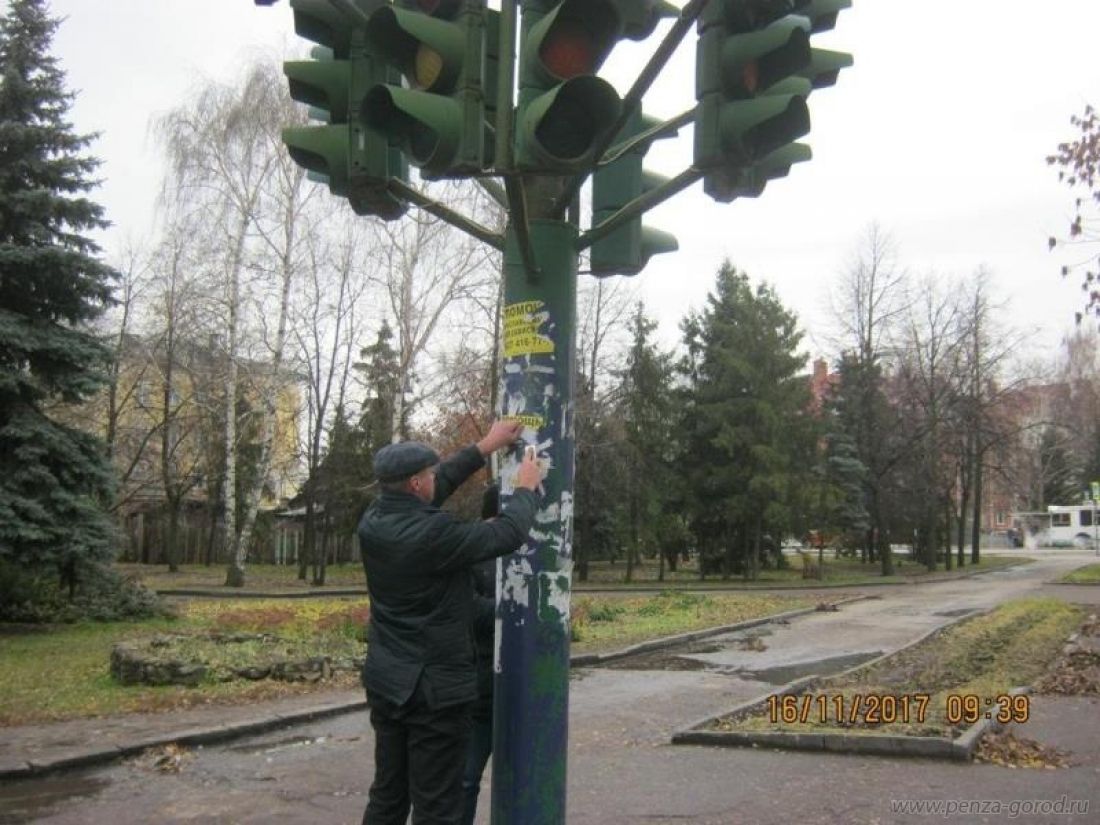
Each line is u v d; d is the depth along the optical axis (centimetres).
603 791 687
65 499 1781
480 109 371
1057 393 7075
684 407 4275
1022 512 7856
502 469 423
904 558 6116
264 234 3048
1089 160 1399
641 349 4197
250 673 1186
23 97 1898
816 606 2459
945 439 4681
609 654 1503
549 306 418
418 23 366
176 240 3103
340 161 443
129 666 1188
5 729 918
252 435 4216
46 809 669
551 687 402
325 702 1054
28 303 1873
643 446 4144
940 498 5025
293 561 5178
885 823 594
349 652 1319
